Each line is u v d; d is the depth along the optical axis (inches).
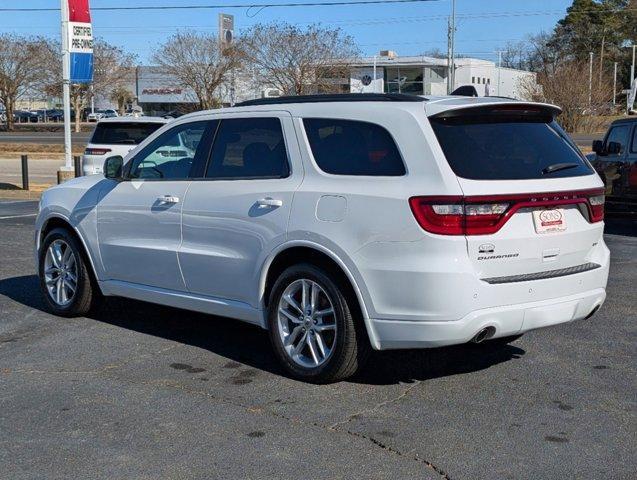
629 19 3508.9
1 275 384.8
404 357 254.4
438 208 200.2
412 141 209.3
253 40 1628.9
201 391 223.3
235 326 292.8
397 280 205.3
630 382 231.6
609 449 184.5
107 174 278.8
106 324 295.6
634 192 514.9
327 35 1630.2
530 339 276.2
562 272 219.9
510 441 188.7
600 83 2034.9
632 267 409.7
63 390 224.4
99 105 3117.6
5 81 2431.1
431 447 185.2
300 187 226.5
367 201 210.5
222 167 251.1
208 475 171.2
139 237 270.8
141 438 190.9
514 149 218.2
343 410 208.4
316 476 170.4
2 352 261.0
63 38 861.2
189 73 1723.7
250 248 236.7
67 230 301.3
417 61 2409.0
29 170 1204.5
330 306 222.1
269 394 220.5
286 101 243.8
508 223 207.0
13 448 185.6
